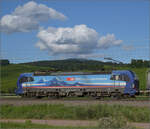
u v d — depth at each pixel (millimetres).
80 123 19891
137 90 37125
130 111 22453
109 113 22328
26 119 22906
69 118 22625
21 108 27609
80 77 40000
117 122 17094
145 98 36719
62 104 29141
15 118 23719
